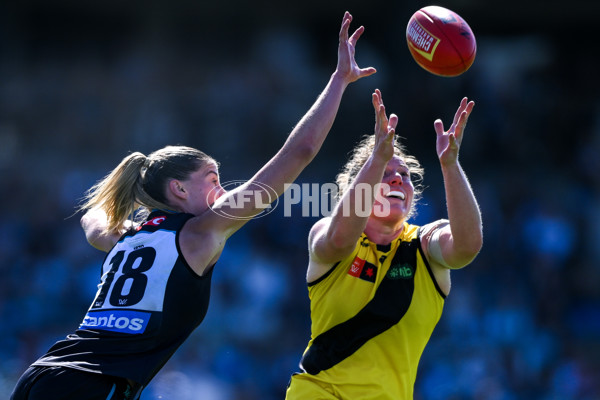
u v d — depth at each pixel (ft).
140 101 194.29
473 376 122.01
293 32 209.15
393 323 41.22
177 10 208.85
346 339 41.60
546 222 155.43
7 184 167.12
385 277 41.60
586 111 193.77
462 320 133.49
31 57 209.15
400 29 192.03
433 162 180.65
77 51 211.20
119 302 38.63
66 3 209.26
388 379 41.06
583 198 167.43
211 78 199.62
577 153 181.27
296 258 145.28
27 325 134.31
